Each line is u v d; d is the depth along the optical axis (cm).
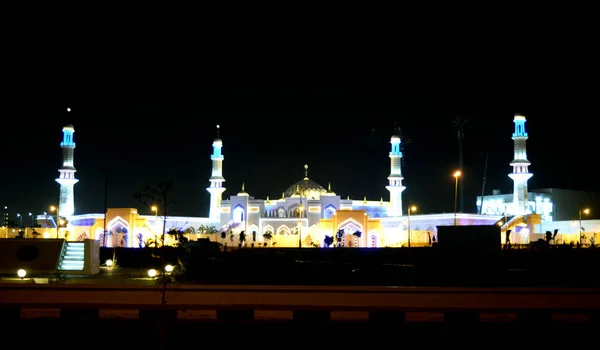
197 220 10769
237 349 2216
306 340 2217
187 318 2261
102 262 5475
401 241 8425
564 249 4572
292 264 4322
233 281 4128
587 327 2217
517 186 9638
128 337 2245
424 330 2209
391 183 10812
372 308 2223
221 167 11331
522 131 9750
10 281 3644
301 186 11294
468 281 3844
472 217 8888
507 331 2211
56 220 9869
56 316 2281
